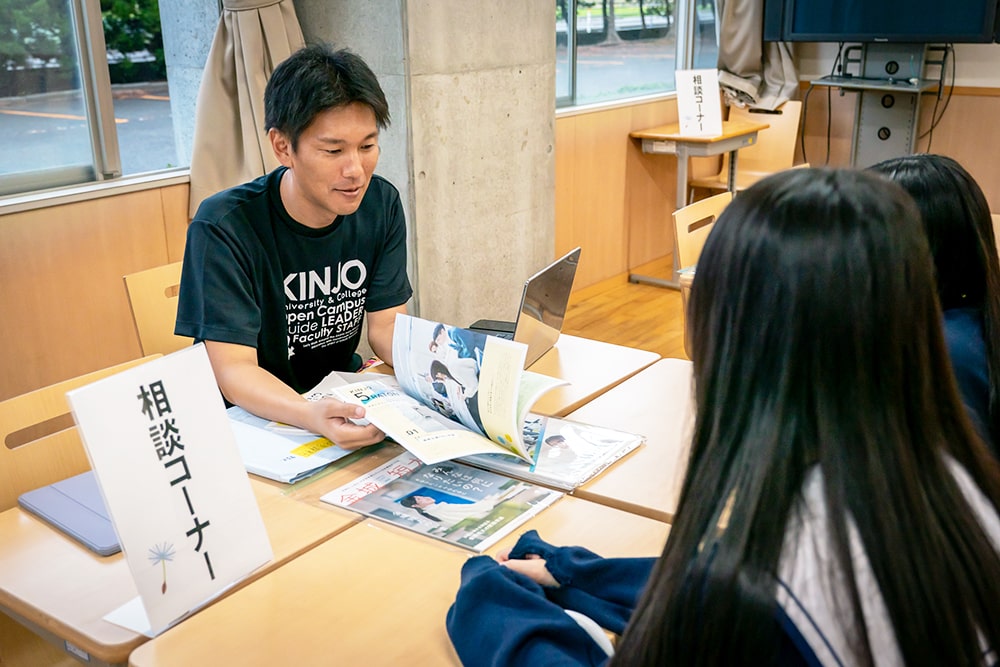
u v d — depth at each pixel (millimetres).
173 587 1140
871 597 609
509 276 3885
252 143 3256
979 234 1381
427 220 3463
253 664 1062
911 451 633
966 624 604
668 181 5578
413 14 3205
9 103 2893
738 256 660
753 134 5148
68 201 2941
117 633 1131
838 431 626
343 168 1709
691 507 671
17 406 1547
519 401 1596
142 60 3275
